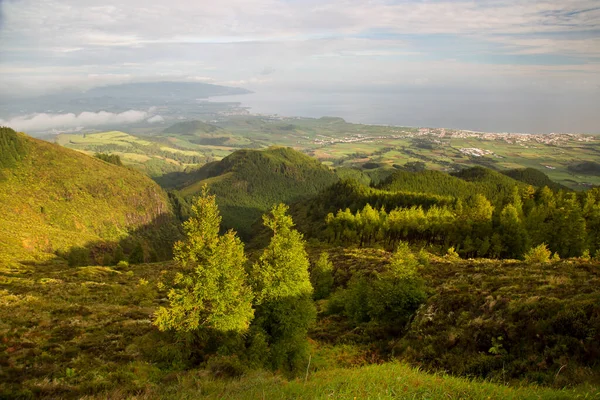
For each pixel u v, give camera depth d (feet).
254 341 68.33
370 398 32.48
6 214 507.71
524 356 53.01
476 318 67.72
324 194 607.78
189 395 47.50
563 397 30.45
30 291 136.46
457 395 33.14
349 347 86.94
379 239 275.80
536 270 90.22
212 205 69.67
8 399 47.65
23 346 68.23
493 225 217.56
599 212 202.49
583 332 49.29
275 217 82.28
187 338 64.08
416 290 96.78
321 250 257.96
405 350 72.69
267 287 76.69
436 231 240.73
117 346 71.72
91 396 48.60
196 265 67.67
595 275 76.38
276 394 40.70
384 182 630.33
